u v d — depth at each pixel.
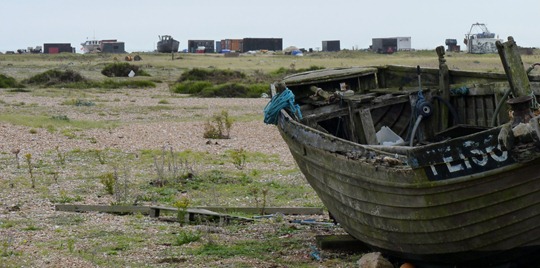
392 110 18.25
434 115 17.41
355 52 185.12
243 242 16.14
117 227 17.73
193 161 28.27
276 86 17.48
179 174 24.98
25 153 29.94
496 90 16.25
